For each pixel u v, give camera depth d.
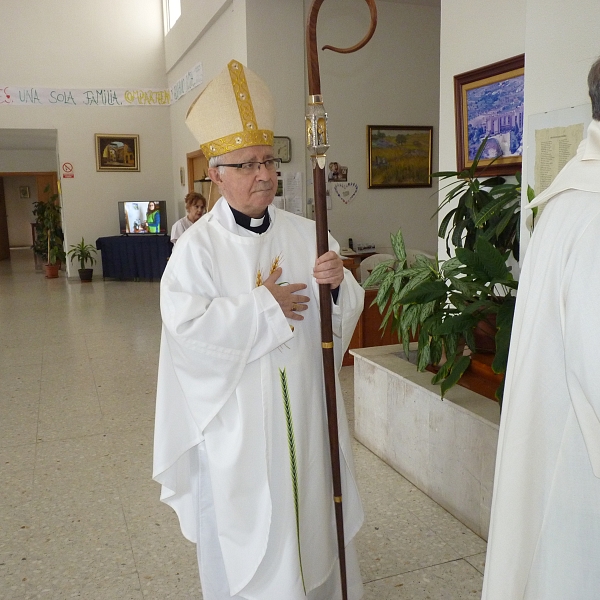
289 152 6.14
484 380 2.63
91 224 10.39
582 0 2.08
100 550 2.35
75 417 3.76
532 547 1.23
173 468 1.79
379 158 6.49
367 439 3.15
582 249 1.07
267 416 1.61
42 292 8.98
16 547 2.38
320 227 1.57
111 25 9.94
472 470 2.37
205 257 1.61
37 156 14.45
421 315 2.55
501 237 2.71
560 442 1.18
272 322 1.55
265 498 1.62
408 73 6.48
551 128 2.24
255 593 1.66
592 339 1.04
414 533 2.40
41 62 9.76
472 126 3.29
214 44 7.32
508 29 2.99
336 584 1.84
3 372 4.74
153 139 10.41
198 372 1.57
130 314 7.04
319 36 6.14
